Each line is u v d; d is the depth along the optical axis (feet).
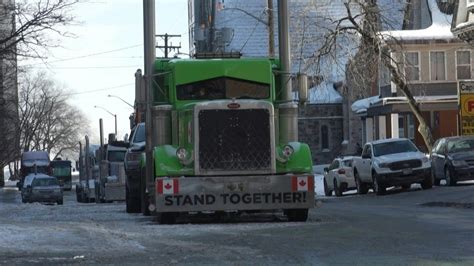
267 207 48.75
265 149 48.98
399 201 81.41
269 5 114.73
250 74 52.42
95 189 147.74
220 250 36.24
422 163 94.48
